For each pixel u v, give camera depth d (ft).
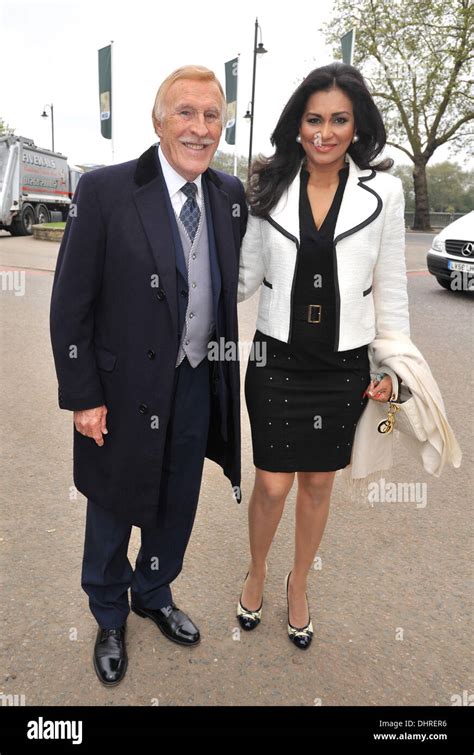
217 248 5.59
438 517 9.50
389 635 7.03
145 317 5.46
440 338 20.45
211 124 5.05
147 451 5.81
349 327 5.91
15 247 41.98
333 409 6.21
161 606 6.97
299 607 6.81
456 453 6.54
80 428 5.80
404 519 9.40
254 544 6.79
